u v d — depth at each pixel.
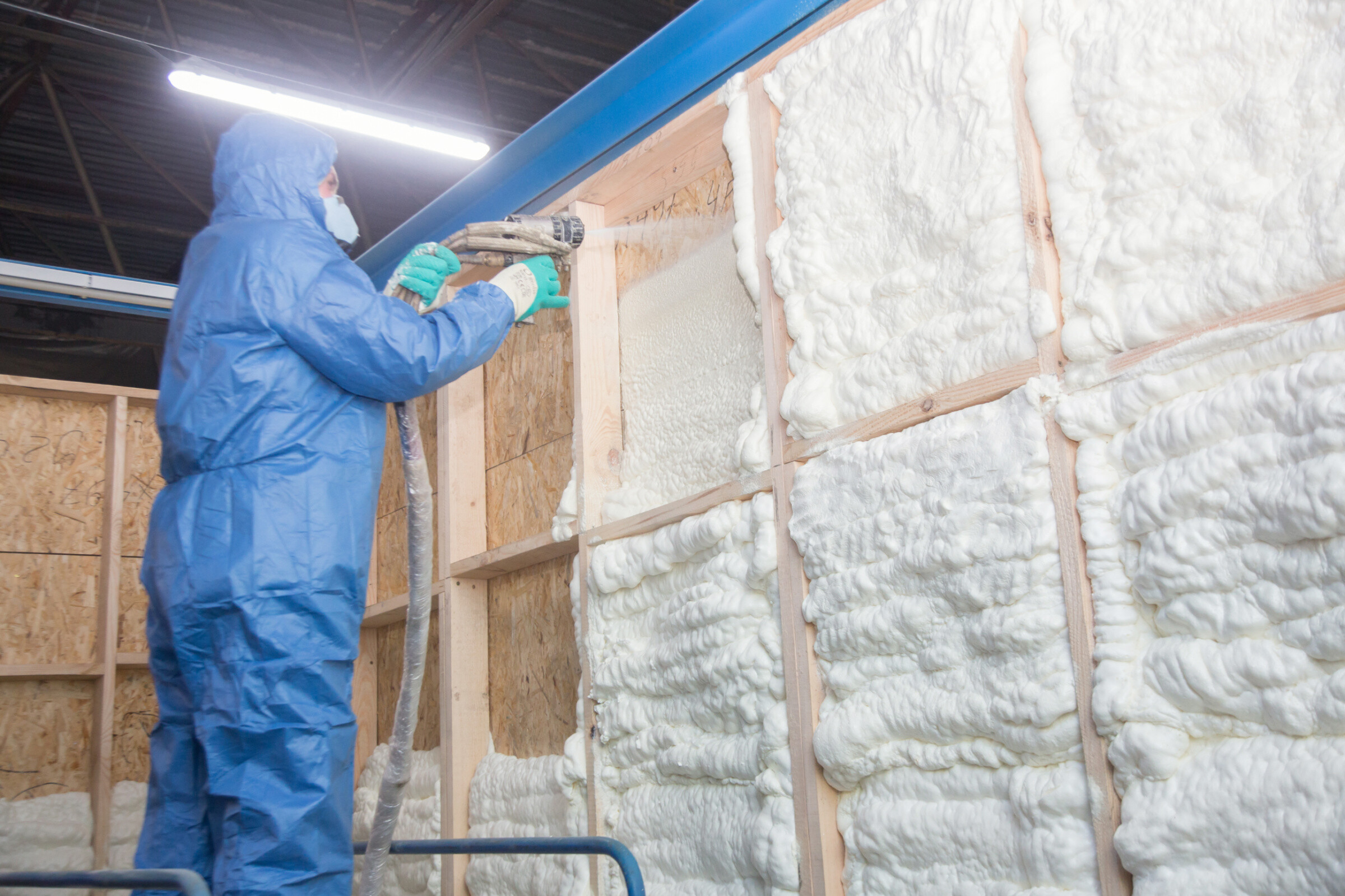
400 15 6.04
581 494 2.47
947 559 1.61
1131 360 1.45
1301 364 1.27
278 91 4.01
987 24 1.70
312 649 1.65
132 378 8.41
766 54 2.16
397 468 3.54
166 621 1.69
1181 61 1.45
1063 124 1.58
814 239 1.95
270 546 1.64
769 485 1.98
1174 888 1.28
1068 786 1.44
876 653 1.74
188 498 1.69
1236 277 1.35
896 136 1.83
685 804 2.10
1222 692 1.29
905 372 1.76
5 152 7.10
